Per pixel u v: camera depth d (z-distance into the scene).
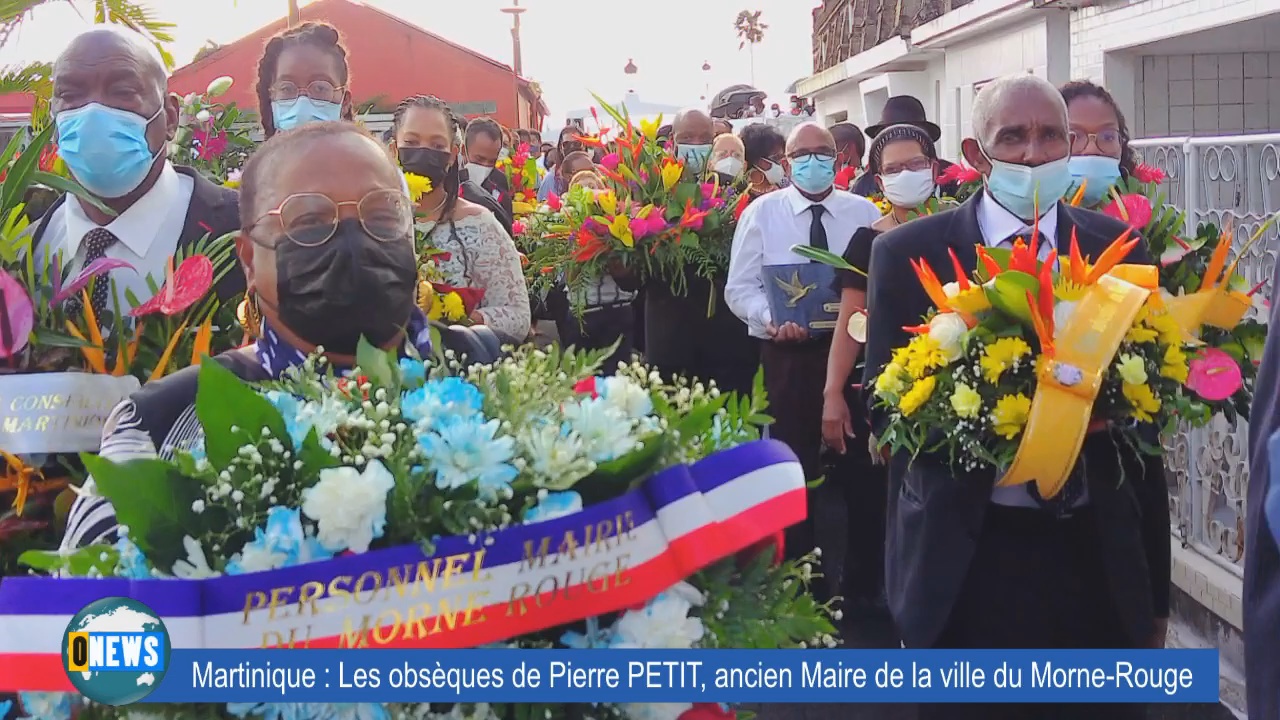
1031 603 2.96
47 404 2.79
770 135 7.73
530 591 1.68
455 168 4.35
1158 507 3.01
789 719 3.96
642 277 6.10
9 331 2.77
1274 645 1.85
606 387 1.87
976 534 2.91
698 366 6.10
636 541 1.73
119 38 3.11
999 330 2.76
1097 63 10.14
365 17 24.69
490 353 2.39
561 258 6.56
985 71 12.99
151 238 3.17
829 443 4.49
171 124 3.30
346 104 4.46
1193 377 2.94
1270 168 4.15
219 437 1.67
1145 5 9.30
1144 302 2.72
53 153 3.43
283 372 2.03
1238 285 3.46
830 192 5.38
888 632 4.82
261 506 1.65
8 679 1.63
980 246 2.85
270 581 1.61
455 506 1.65
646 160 6.25
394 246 2.10
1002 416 2.71
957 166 5.06
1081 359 2.67
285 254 2.06
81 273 2.91
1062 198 3.39
